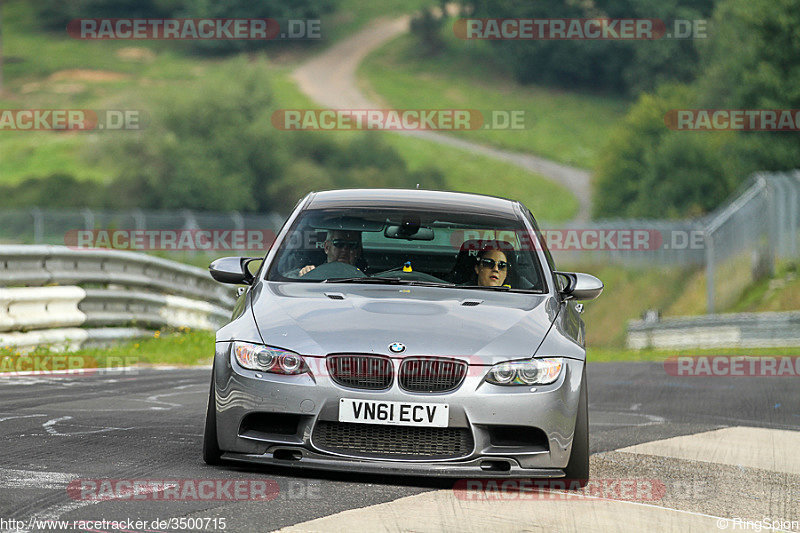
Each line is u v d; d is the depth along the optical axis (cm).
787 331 9200
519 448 1952
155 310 5441
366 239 2403
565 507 1862
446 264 2391
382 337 1962
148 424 2641
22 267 4350
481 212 2523
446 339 1972
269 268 2323
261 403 1936
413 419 1905
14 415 2703
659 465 2441
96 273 4888
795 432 3189
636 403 3975
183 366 4541
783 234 14212
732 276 13838
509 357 1964
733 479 2306
